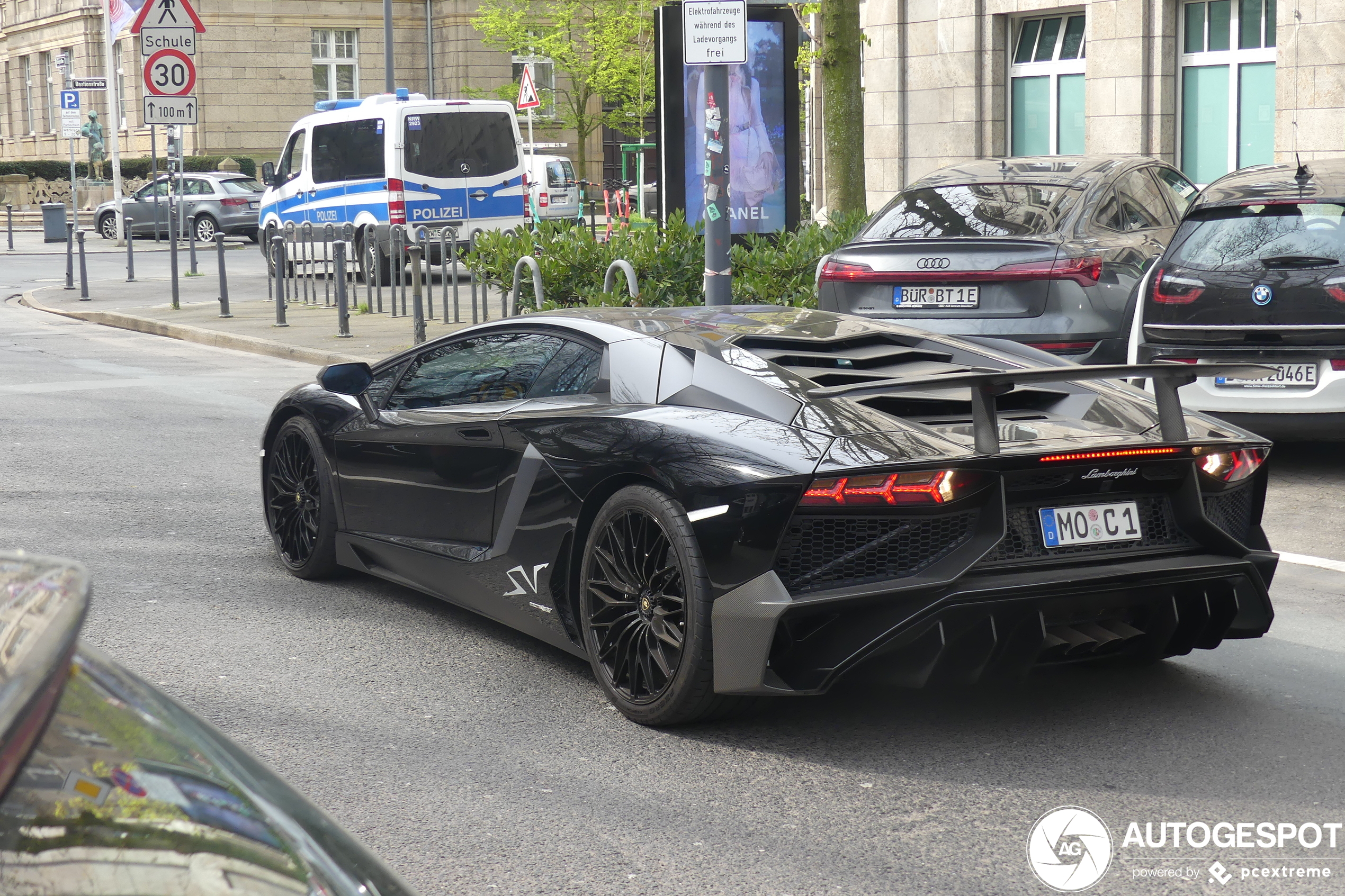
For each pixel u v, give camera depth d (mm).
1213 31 17406
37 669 1119
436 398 5457
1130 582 4051
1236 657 4969
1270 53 16812
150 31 17828
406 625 5398
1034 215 9078
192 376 12789
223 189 34219
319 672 4816
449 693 4605
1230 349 7766
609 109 46906
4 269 26375
